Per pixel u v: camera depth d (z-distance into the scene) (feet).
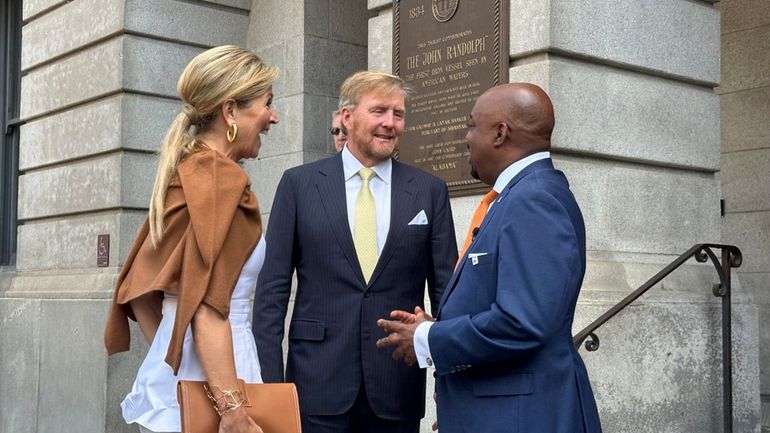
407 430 13.21
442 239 13.47
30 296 27.12
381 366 12.94
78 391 24.75
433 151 19.29
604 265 17.72
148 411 9.52
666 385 17.89
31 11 28.71
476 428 9.52
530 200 9.38
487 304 9.59
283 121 25.20
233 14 26.45
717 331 18.86
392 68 20.53
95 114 25.40
